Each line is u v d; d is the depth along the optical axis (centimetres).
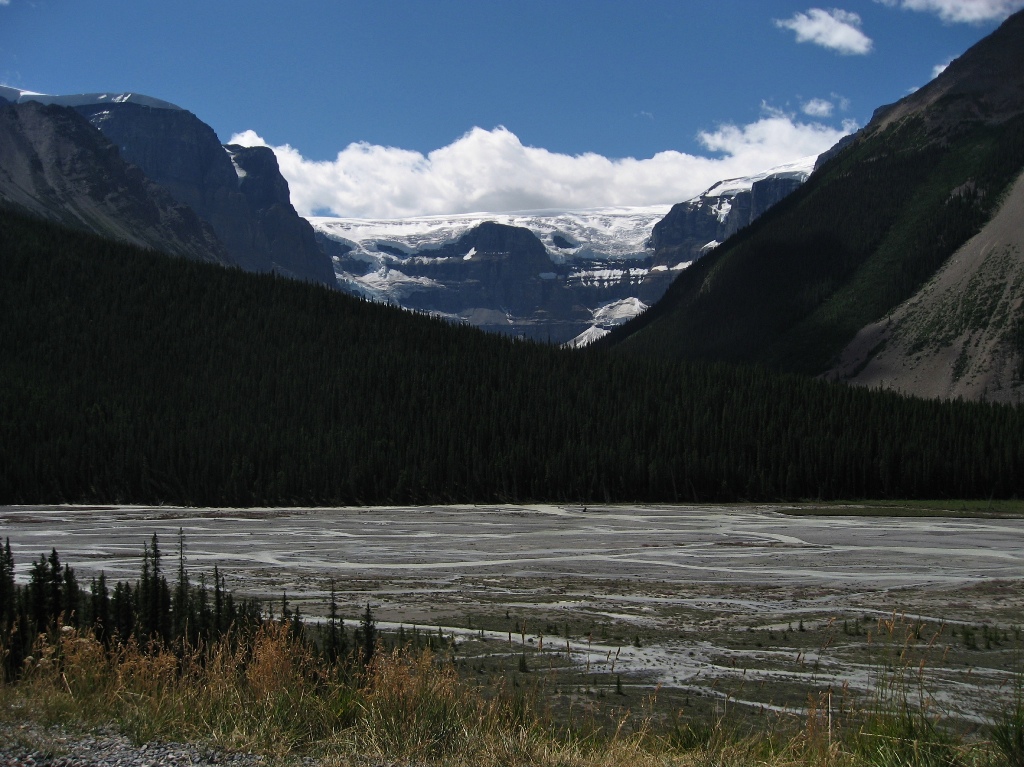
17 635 1744
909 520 10769
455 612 4125
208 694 1381
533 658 2961
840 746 1334
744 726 1889
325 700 1384
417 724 1294
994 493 13925
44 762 1044
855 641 3356
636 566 6334
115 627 2198
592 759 1266
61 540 8081
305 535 8775
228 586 5084
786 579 5597
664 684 2602
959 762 1191
